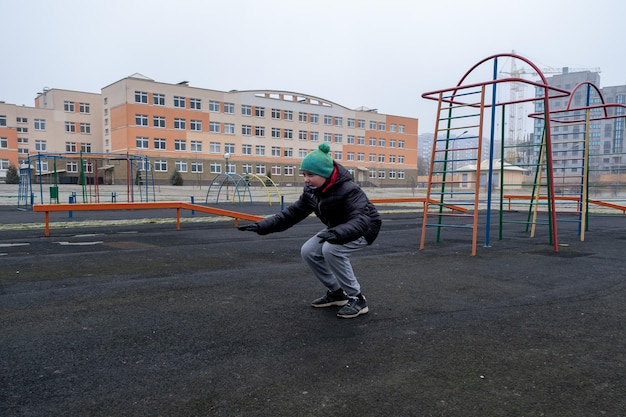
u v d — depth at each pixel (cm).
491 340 367
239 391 275
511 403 262
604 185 1188
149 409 253
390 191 5678
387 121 8081
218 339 364
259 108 6781
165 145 6019
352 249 423
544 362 323
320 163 391
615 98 2981
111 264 688
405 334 379
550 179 869
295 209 438
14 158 6000
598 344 360
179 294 507
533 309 458
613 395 274
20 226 1263
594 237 1082
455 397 269
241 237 1045
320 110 7338
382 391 276
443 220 1595
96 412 250
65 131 6538
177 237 1038
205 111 6306
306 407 256
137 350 340
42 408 253
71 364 314
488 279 597
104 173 6328
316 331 385
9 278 585
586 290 540
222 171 6444
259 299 488
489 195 893
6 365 312
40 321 409
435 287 550
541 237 1068
